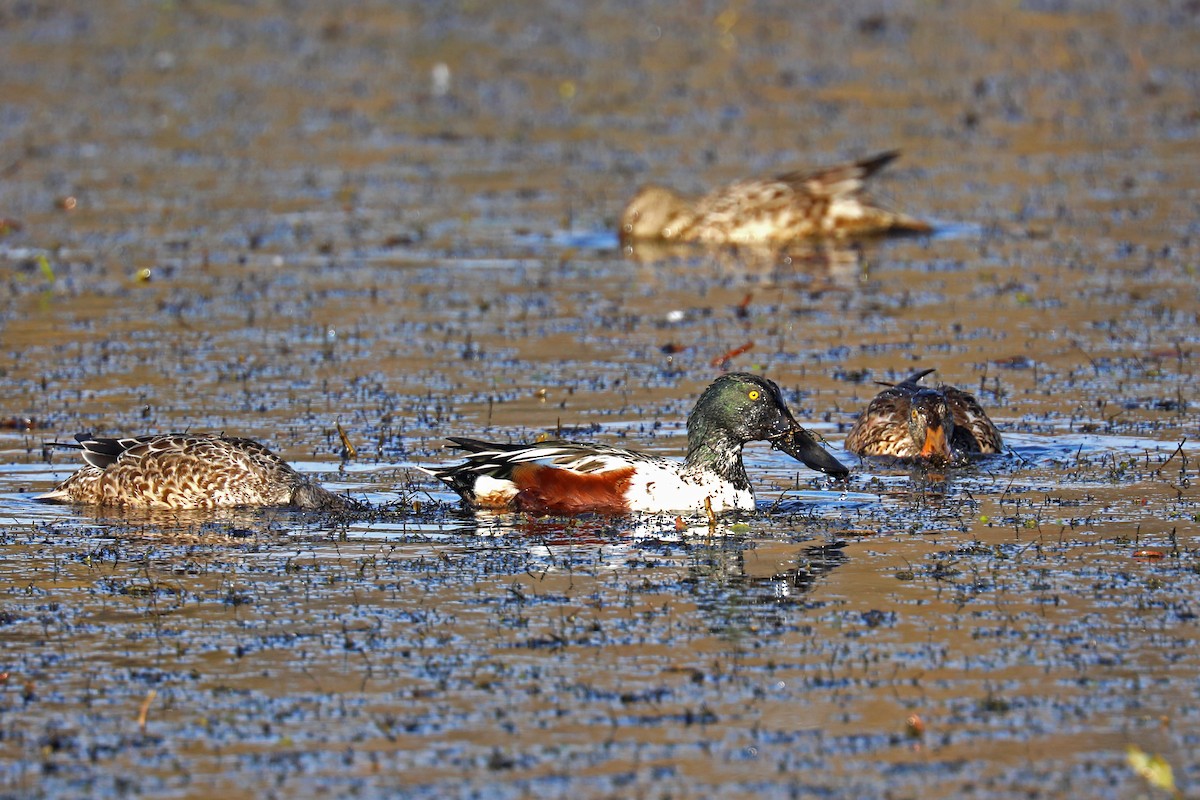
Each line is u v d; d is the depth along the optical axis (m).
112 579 11.59
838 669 9.84
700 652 10.12
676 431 15.55
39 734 9.11
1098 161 30.17
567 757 8.80
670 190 26.77
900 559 11.89
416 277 23.05
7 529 12.83
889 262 24.22
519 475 13.45
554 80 38.22
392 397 16.88
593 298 21.98
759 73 38.62
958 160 30.66
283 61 39.97
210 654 10.17
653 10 45.47
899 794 8.38
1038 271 22.81
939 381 17.45
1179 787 8.40
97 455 13.75
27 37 42.19
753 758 8.78
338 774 8.64
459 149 32.25
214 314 20.69
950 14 44.34
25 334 19.61
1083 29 42.31
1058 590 11.14
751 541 12.45
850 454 15.24
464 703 9.45
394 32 43.25
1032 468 14.44
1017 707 9.31
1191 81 36.81
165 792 8.46
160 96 36.53
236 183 29.16
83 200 27.75
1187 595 10.99
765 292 22.45
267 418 16.08
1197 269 22.48
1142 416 16.02
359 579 11.56
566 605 10.97
